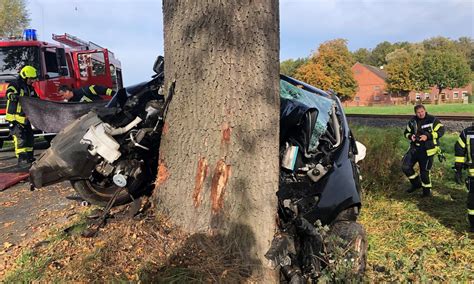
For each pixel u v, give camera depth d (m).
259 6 3.28
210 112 3.30
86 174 3.80
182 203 3.44
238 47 3.25
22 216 5.07
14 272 3.39
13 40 10.62
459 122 15.14
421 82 66.00
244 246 3.19
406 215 5.46
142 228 3.48
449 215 5.45
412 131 6.58
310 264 3.34
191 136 3.39
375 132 9.38
